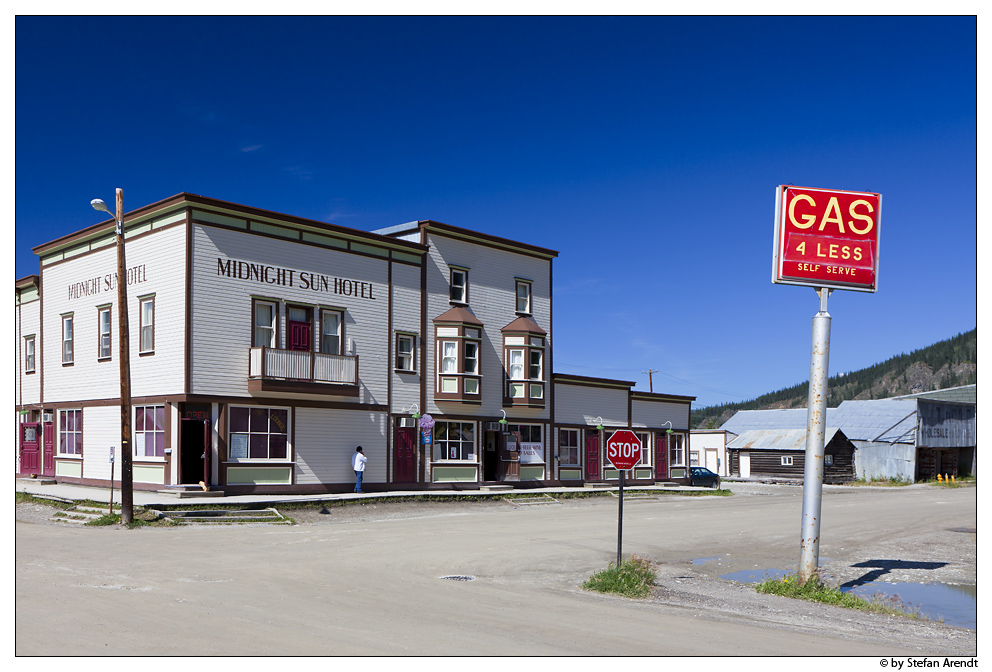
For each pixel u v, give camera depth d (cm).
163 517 2197
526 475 3722
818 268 1442
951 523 2802
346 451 3012
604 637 977
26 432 3347
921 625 1191
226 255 2714
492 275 3612
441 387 3344
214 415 2664
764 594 1398
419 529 2205
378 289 3162
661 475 4556
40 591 1124
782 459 6216
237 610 1044
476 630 981
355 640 898
